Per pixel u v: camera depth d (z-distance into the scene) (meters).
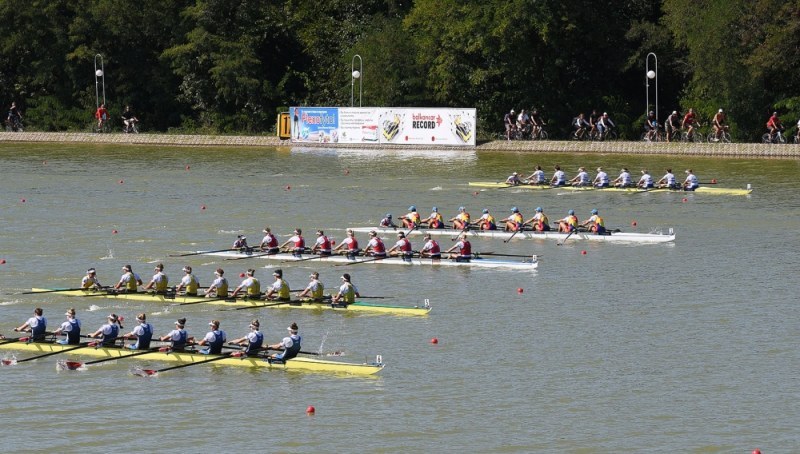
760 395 87.19
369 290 120.44
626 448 78.12
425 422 82.50
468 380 90.94
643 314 109.38
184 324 100.50
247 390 89.12
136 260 134.88
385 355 97.38
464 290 120.12
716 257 134.75
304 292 113.38
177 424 82.25
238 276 127.38
